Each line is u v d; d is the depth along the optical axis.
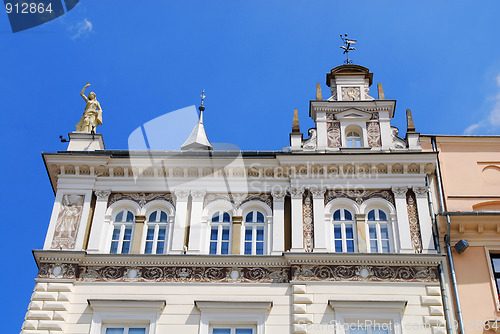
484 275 23.75
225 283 23.17
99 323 22.38
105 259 23.70
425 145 27.16
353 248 24.23
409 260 23.38
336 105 27.52
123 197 25.52
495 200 25.69
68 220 24.77
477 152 26.92
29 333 22.12
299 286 22.84
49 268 23.45
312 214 24.75
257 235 24.69
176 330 22.22
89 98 28.92
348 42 30.88
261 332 22.11
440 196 25.56
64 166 25.80
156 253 24.34
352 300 22.47
